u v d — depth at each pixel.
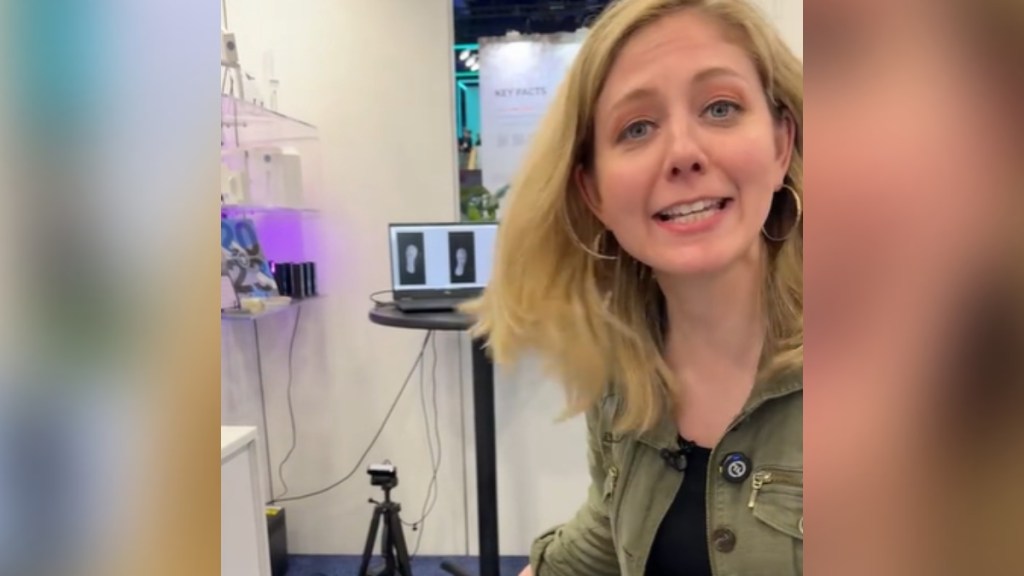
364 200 2.26
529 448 2.27
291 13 2.22
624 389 0.60
